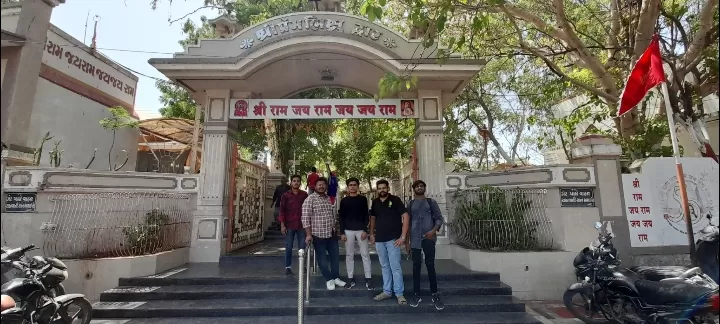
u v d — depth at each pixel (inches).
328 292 239.0
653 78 227.0
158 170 529.7
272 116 334.6
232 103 335.6
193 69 297.4
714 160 284.2
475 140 707.4
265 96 368.2
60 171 273.9
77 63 425.1
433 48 311.6
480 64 305.1
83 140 433.4
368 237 247.9
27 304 179.6
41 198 269.3
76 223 275.1
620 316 206.8
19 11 277.0
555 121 398.9
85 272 249.6
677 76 288.5
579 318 227.8
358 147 753.0
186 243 313.4
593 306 217.8
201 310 218.8
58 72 398.6
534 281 269.0
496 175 314.3
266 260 306.8
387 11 445.7
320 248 241.1
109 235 281.7
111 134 478.6
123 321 212.2
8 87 268.8
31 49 280.1
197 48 309.4
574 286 225.1
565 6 408.8
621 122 343.9
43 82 380.8
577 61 384.8
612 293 211.0
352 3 500.1
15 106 270.4
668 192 282.7
